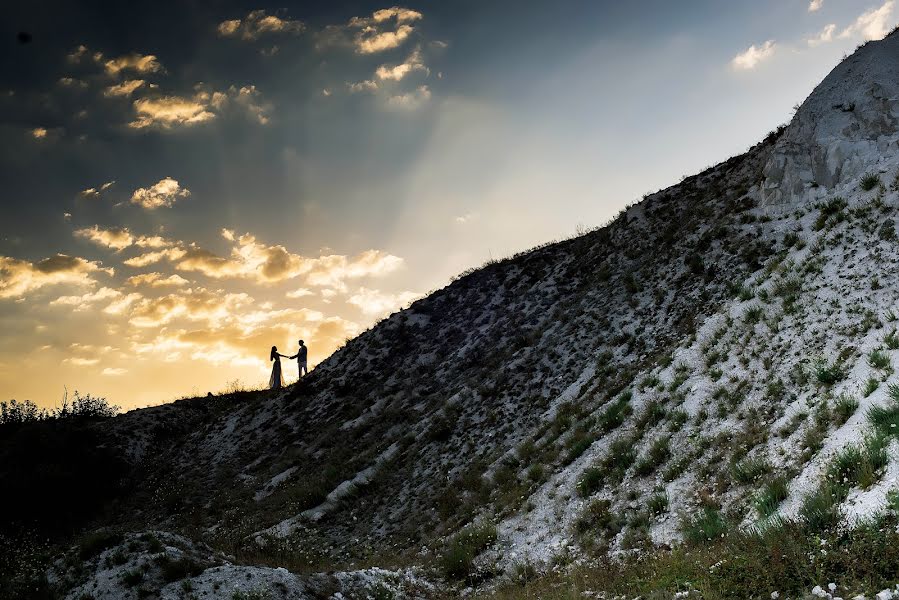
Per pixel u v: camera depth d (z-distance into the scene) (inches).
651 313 927.0
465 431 949.8
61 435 1412.4
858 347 575.8
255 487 1144.8
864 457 420.2
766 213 943.0
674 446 613.3
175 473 1328.7
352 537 832.9
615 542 539.2
